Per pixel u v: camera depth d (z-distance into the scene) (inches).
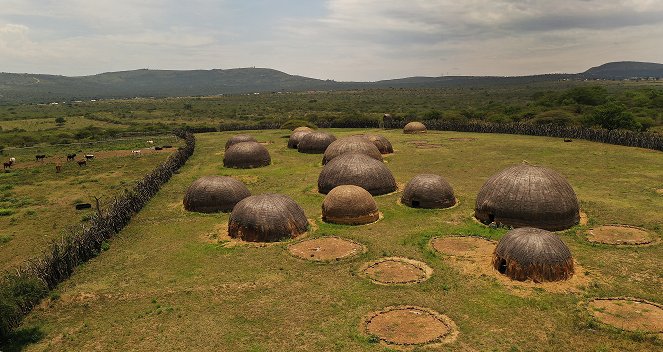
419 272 853.8
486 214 1116.5
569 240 996.6
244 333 666.8
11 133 3550.7
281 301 756.6
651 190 1390.3
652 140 2139.5
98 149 2790.4
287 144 2669.8
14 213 1339.8
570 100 3996.1
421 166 1900.8
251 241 1024.2
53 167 2160.4
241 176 1795.0
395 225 1126.4
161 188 1609.3
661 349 605.0
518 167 1119.6
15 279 761.0
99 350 636.1
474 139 2736.2
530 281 784.3
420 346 620.7
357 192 1148.5
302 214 1101.1
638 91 4554.6
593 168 1754.4
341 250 965.8
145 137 3444.9
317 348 623.2
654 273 827.4
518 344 623.2
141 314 729.6
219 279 845.8
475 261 891.4
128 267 914.1
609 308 708.7
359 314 706.8
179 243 1041.5
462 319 687.7
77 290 815.7
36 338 669.3
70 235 1041.5
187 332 674.2
